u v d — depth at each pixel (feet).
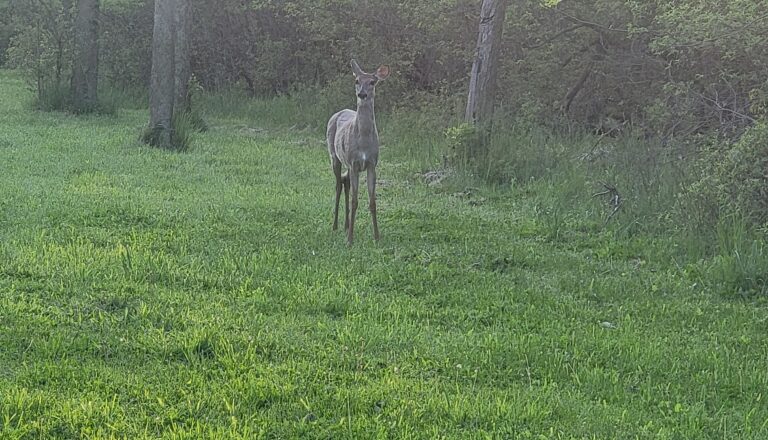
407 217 37.09
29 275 25.44
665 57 55.57
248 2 80.94
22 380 18.48
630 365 21.39
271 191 41.06
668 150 42.57
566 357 21.54
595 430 17.75
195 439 16.52
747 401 19.70
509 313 25.11
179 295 24.40
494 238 34.14
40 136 53.98
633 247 33.24
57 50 69.92
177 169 45.57
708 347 23.12
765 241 30.71
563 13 58.49
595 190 40.50
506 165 45.03
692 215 33.50
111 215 33.45
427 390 19.13
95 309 22.91
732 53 41.91
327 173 47.16
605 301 26.96
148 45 82.28
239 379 19.01
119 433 16.63
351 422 17.40
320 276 27.09
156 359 20.12
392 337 22.12
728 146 37.01
